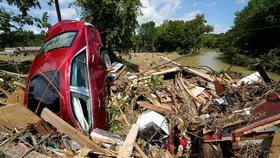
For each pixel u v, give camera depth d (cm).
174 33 5612
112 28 1705
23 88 579
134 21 1767
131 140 412
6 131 422
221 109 555
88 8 1688
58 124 422
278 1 2594
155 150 476
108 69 707
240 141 379
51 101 464
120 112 596
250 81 773
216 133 418
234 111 477
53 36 625
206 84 847
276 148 325
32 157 357
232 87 677
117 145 425
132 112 609
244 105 518
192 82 875
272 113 375
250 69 2488
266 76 691
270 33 2922
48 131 440
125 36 1772
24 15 1427
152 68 970
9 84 730
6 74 846
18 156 358
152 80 796
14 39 1466
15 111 422
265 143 361
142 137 505
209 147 415
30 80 509
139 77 825
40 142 391
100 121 492
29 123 433
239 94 618
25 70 1343
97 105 490
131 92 685
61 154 378
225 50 4019
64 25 661
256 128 362
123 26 1717
